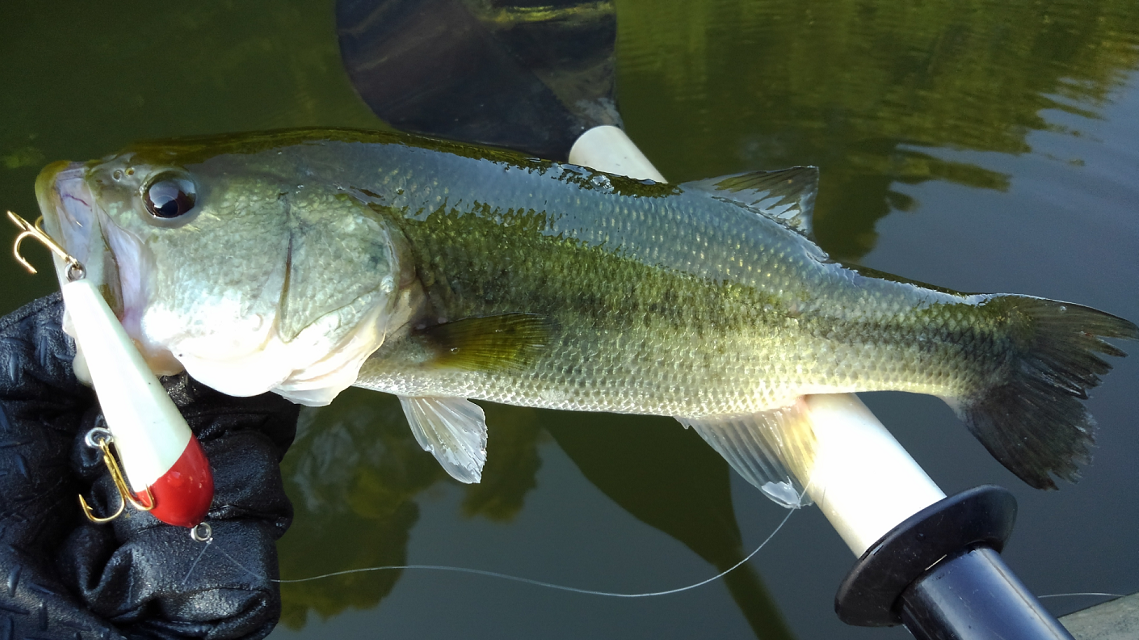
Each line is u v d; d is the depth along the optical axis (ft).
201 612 1.05
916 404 1.59
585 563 1.44
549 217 1.13
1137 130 2.06
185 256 1.02
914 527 0.99
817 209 2.01
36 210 1.87
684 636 1.36
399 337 1.10
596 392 1.19
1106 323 1.23
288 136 1.08
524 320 1.13
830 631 1.36
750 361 1.21
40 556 1.04
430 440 1.20
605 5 1.70
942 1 2.71
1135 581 1.37
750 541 1.46
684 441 1.60
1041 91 2.27
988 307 1.26
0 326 1.13
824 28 2.62
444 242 1.10
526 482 1.55
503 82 1.66
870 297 1.22
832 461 1.17
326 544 1.48
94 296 0.90
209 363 1.04
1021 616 0.96
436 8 1.74
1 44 2.35
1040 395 1.26
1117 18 2.57
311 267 1.05
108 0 2.55
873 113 2.25
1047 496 1.47
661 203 1.18
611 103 1.63
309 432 1.59
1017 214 1.94
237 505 1.11
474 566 1.44
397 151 1.09
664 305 1.17
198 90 2.26
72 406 1.13
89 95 2.22
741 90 2.38
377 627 1.38
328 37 2.45
